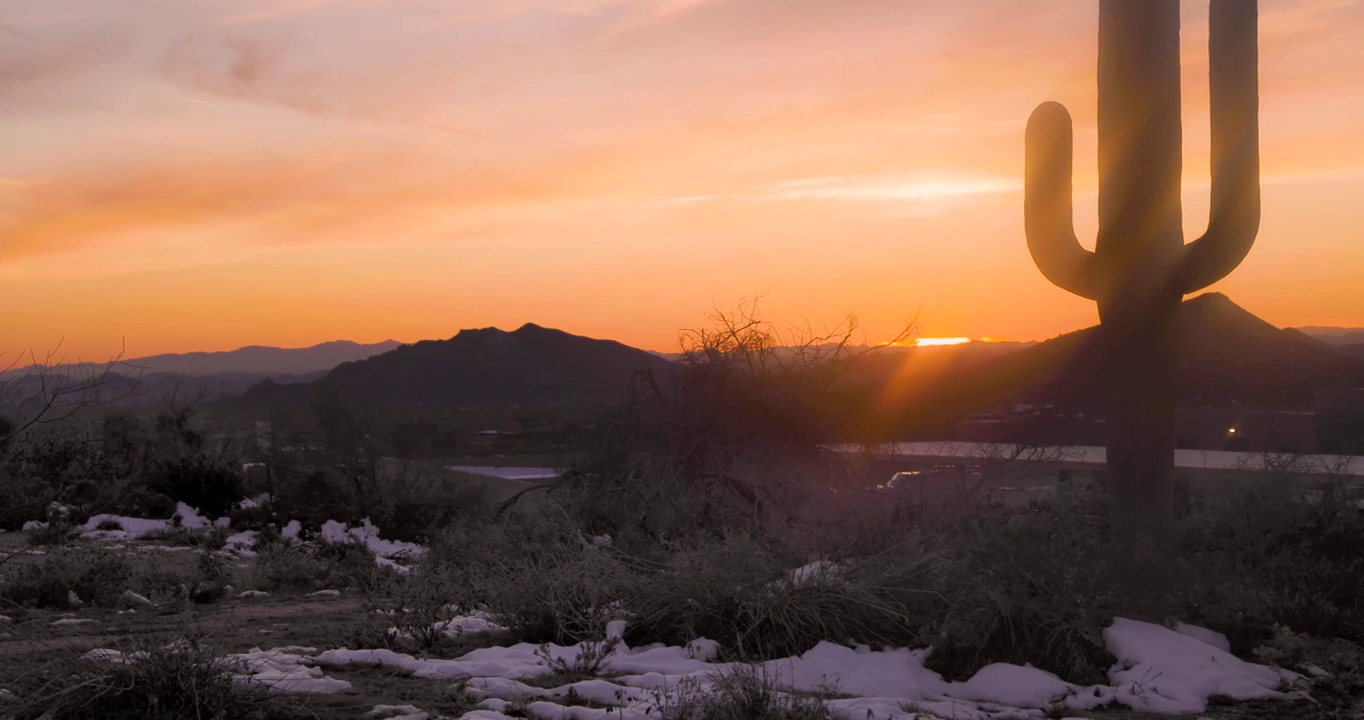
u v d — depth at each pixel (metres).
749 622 8.55
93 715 5.92
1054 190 11.98
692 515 15.36
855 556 10.02
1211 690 7.23
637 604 9.24
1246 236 10.80
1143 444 10.91
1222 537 10.07
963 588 8.26
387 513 23.16
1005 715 6.79
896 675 7.57
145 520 22.22
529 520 15.79
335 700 6.73
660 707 6.31
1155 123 11.14
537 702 6.62
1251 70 10.94
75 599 11.45
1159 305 10.96
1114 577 8.26
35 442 21.45
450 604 10.11
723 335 17.45
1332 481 10.68
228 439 26.48
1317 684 7.49
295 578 14.23
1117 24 11.47
